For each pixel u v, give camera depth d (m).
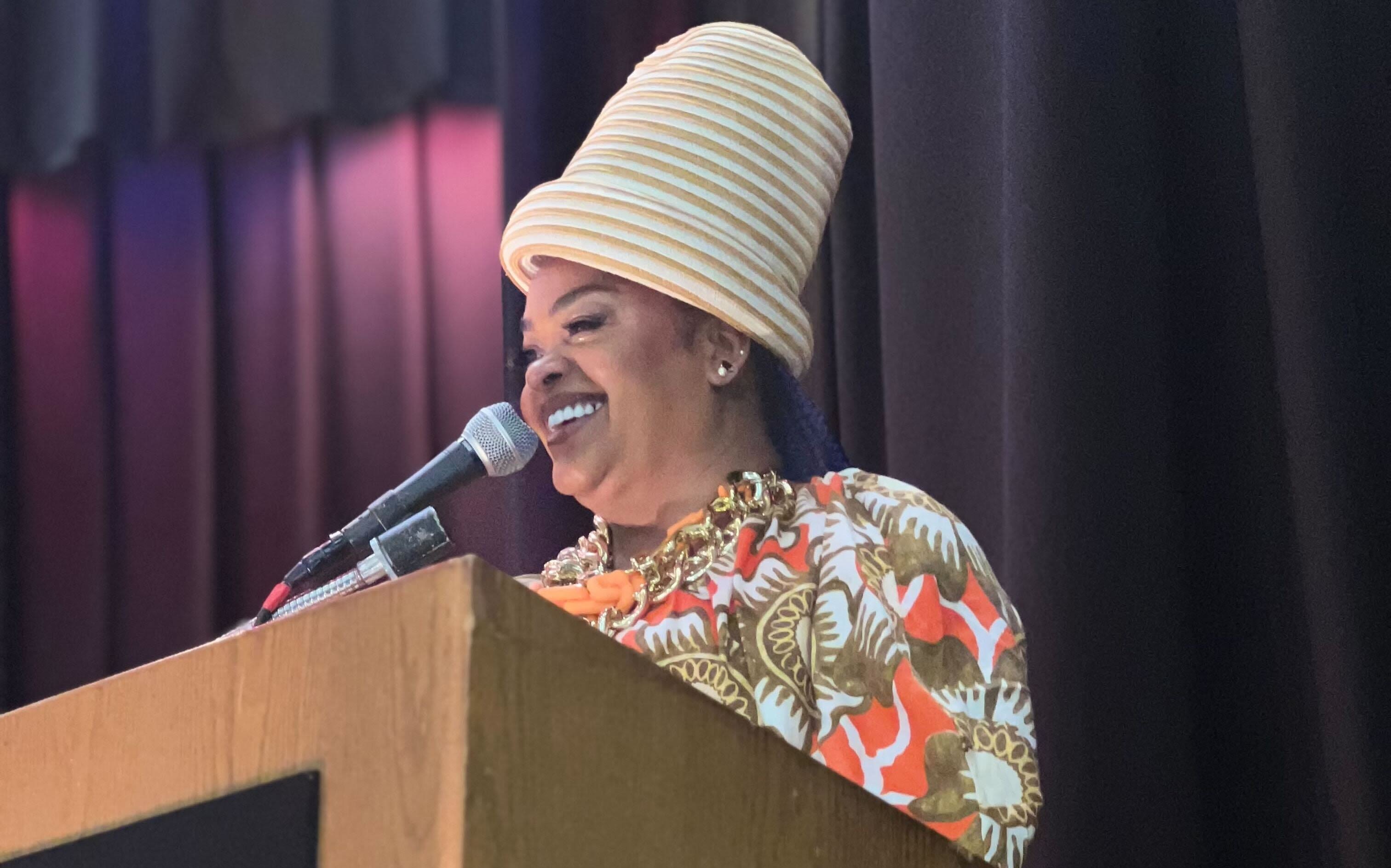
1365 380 2.00
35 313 3.88
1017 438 2.18
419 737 0.84
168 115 3.73
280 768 0.90
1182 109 2.31
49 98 3.77
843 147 1.79
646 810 0.92
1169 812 2.03
